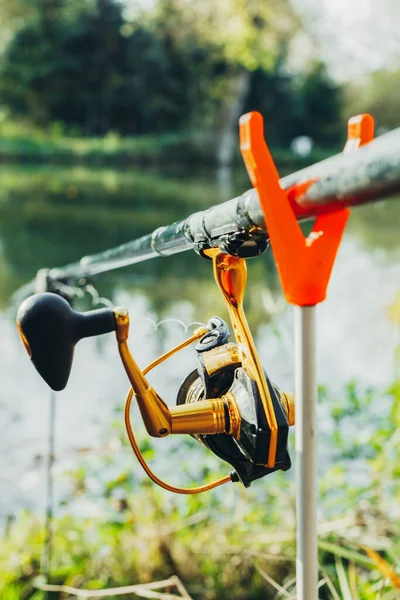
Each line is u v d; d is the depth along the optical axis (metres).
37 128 37.78
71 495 2.94
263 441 0.77
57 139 36.41
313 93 38.78
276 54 26.94
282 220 0.67
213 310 6.66
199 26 27.81
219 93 34.00
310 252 0.67
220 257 0.86
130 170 32.94
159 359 0.94
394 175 0.51
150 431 0.82
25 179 26.27
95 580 2.46
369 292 7.40
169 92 36.34
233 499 2.65
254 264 9.20
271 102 36.34
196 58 33.19
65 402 4.25
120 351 0.80
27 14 36.03
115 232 13.03
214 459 2.91
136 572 2.51
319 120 39.34
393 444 2.79
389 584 2.15
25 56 36.38
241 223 0.76
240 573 2.50
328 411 3.32
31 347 0.75
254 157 0.67
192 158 34.75
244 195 0.74
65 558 2.57
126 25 36.00
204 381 0.87
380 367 4.86
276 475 2.93
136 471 2.91
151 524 2.64
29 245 11.34
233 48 25.17
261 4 24.39
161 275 8.49
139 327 5.73
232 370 0.87
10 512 2.89
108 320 0.77
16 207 17.05
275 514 2.71
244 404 0.80
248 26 24.45
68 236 12.41
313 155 34.88
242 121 0.69
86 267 1.76
